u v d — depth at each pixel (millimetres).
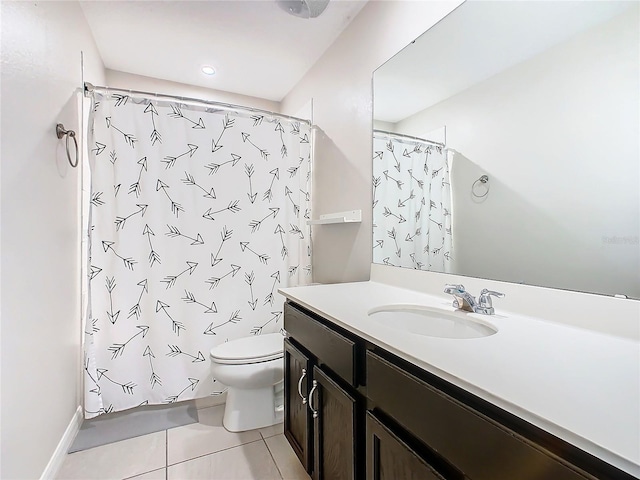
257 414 1853
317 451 1236
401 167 1620
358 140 1923
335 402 1103
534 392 565
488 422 575
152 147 1916
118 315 1849
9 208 1101
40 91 1342
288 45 2225
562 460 477
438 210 1426
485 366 674
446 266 1387
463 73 1300
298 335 1386
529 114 1078
